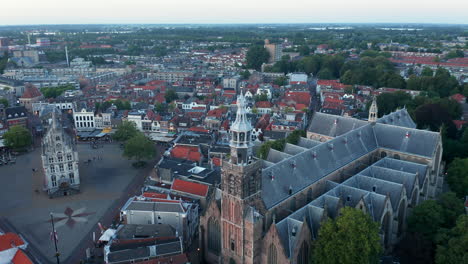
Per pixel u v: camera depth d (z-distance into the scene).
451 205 120.94
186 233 127.88
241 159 94.50
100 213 150.50
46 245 129.12
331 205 108.56
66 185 169.88
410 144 146.38
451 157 178.12
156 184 167.50
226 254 104.75
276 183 110.25
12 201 161.00
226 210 100.62
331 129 166.38
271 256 97.31
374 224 95.69
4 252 107.81
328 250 92.56
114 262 105.19
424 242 109.00
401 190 115.88
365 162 146.38
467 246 96.62
